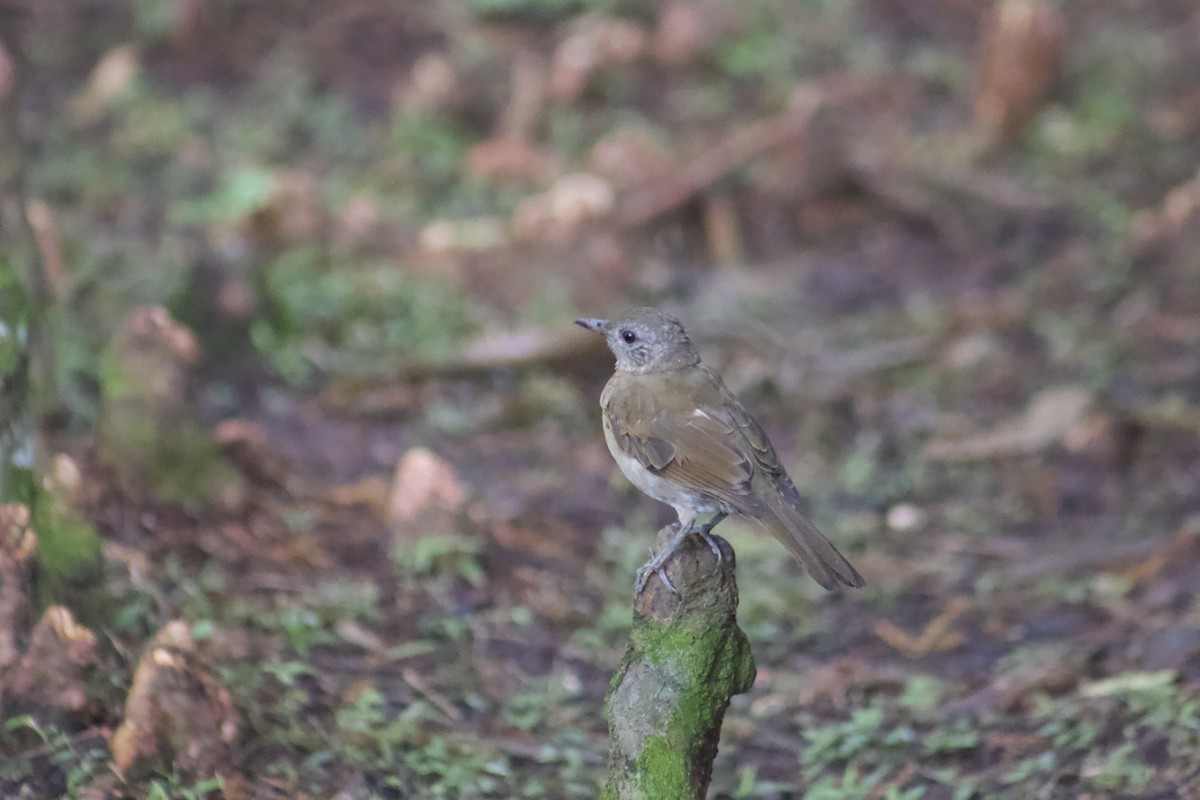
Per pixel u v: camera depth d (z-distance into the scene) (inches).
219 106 885.8
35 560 327.0
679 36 926.4
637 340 330.0
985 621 425.7
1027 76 834.8
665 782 258.7
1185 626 396.2
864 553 474.6
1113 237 728.3
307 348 606.2
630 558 461.1
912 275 713.0
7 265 349.7
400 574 430.3
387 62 940.6
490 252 708.0
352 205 722.8
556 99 879.1
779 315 671.1
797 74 933.2
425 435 555.5
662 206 740.7
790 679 396.5
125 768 298.4
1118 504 499.8
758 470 312.2
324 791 315.3
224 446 469.1
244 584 409.1
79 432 480.1
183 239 692.1
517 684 383.2
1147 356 612.4
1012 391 593.9
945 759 350.0
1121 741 346.0
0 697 308.2
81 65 916.6
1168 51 970.7
